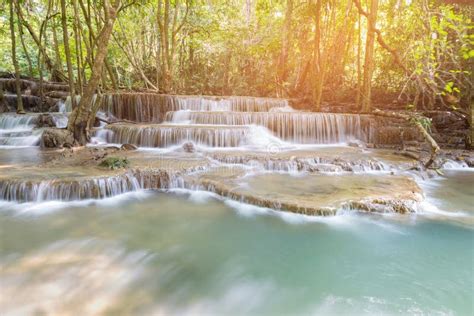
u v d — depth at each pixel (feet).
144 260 11.85
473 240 13.62
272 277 10.94
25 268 10.92
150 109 40.96
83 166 21.83
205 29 59.62
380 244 13.33
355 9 53.83
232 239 13.82
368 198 16.94
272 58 64.44
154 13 59.57
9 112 44.93
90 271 10.92
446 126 40.14
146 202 18.29
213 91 64.80
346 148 33.81
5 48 67.97
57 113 40.16
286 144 35.65
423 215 16.33
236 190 18.57
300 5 57.57
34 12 50.29
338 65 56.24
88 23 36.58
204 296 9.77
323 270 11.37
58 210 16.62
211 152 28.68
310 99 52.24
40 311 8.71
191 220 15.81
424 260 12.02
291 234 14.28
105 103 40.57
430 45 28.78
